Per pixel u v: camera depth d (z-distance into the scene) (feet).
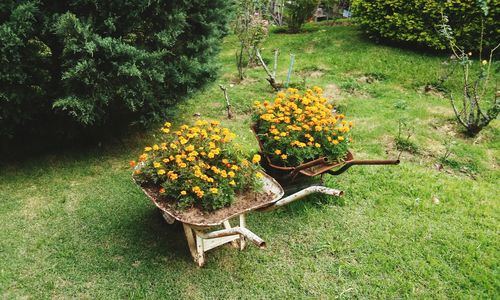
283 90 22.13
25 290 9.85
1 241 11.35
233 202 10.53
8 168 14.87
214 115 19.45
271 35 33.12
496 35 23.31
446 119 18.89
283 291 10.02
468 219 12.59
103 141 16.75
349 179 14.48
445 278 10.41
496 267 10.75
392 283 10.25
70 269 10.48
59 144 16.46
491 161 15.89
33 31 12.62
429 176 14.70
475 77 22.41
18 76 12.52
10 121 13.88
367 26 28.32
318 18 42.16
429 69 23.75
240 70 23.59
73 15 12.23
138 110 15.67
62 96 13.76
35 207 12.84
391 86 22.90
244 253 11.18
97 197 13.39
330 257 11.09
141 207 12.96
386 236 11.77
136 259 10.87
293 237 11.76
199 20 16.07
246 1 24.63
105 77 13.41
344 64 25.57
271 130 12.62
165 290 9.94
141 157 11.10
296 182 13.79
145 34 14.93
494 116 16.29
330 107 13.85
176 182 10.42
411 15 25.35
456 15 23.84
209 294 9.89
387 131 17.85
